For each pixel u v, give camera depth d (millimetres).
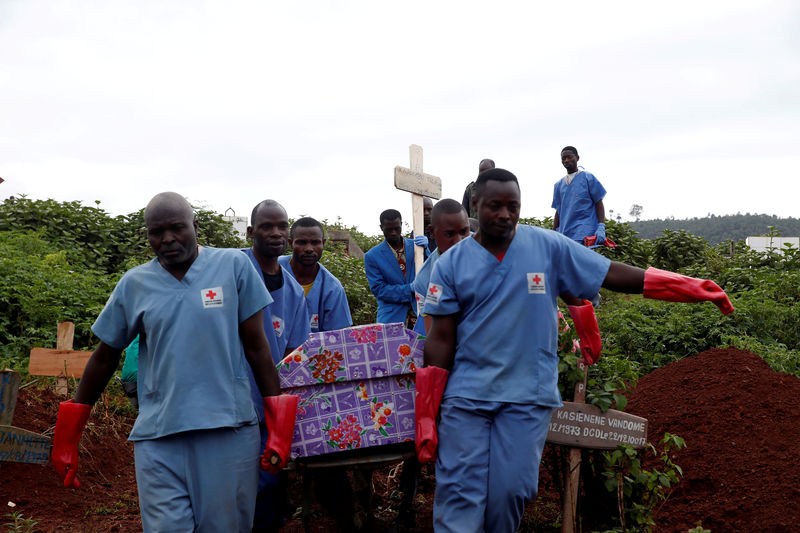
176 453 3400
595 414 4027
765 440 4992
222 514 3432
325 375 3713
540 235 3668
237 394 3488
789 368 7855
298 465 3758
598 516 4344
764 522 4320
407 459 3779
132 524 4992
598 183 9320
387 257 7035
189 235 3457
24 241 12320
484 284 3547
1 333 8914
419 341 3779
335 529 4629
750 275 12641
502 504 3477
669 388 5953
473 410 3496
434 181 7145
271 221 4480
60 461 3537
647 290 3658
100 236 13875
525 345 3527
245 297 3582
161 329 3406
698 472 4902
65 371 6945
